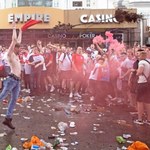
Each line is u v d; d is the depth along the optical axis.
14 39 7.73
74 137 7.38
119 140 6.99
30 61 14.29
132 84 10.03
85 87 14.15
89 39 30.27
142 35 32.88
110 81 11.99
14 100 7.91
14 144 6.72
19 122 8.69
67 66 13.62
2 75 13.74
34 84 14.51
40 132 7.71
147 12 39.09
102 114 9.95
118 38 32.78
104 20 33.09
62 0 44.78
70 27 26.39
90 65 13.67
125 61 11.30
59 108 10.64
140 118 8.84
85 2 44.47
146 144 6.90
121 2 19.61
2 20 34.03
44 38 30.80
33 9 33.47
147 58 8.86
